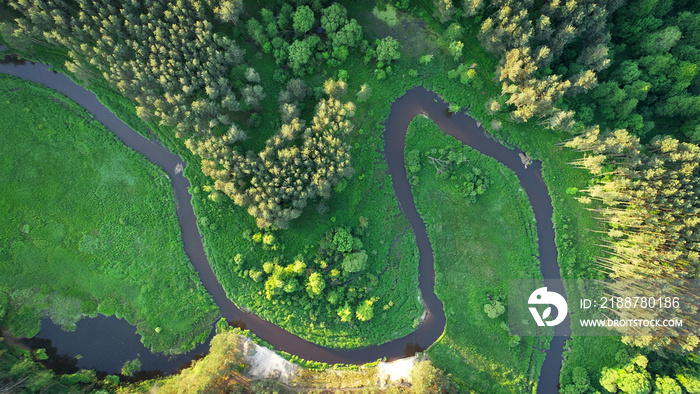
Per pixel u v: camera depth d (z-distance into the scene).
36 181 66.50
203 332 69.62
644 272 67.00
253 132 69.31
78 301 67.25
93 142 68.38
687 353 68.69
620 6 66.81
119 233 68.31
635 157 65.00
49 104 67.56
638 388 65.81
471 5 65.38
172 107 62.25
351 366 71.00
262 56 69.25
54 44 63.81
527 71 63.94
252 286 70.12
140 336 68.31
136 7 58.53
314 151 61.66
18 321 64.88
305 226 70.31
